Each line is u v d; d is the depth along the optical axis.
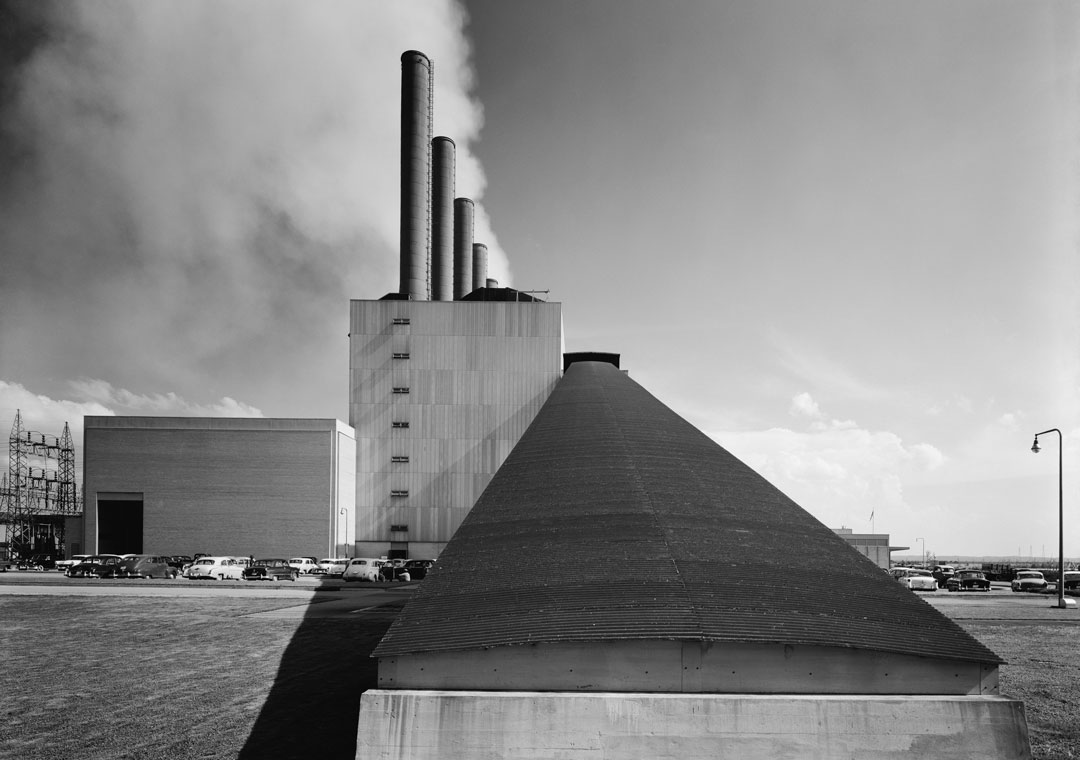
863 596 9.84
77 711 12.34
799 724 8.15
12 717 12.00
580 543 10.93
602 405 22.19
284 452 60.53
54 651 17.78
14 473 96.38
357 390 66.56
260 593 34.53
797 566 10.50
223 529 59.94
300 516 59.97
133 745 10.58
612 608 8.93
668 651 8.48
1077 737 10.68
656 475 14.31
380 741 8.17
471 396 66.62
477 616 9.08
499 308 67.31
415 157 76.31
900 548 96.50
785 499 14.12
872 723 8.19
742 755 8.09
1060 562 32.31
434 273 81.31
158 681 14.49
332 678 14.71
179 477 60.41
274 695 13.35
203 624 22.36
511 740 8.13
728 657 8.48
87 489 60.34
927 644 8.73
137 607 27.22
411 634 8.88
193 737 10.92
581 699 8.18
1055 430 33.97
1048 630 22.56
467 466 66.00
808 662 8.52
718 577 9.77
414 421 66.38
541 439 18.12
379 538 65.12
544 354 67.06
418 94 76.62
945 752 8.15
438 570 10.76
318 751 10.29
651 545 10.71
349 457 64.06
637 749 8.10
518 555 10.77
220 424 60.69
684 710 8.17
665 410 21.91
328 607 27.56
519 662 8.52
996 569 86.88
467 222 90.94
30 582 41.53
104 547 63.38
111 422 60.75
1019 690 13.66
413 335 67.00
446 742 8.14
